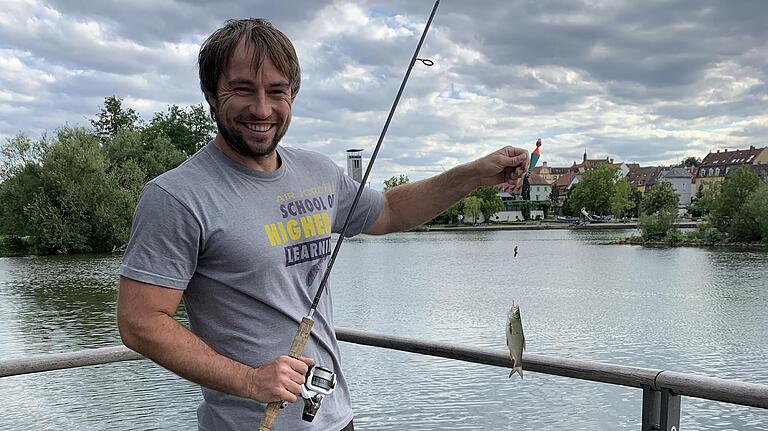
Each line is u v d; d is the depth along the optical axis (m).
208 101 1.77
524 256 44.50
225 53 1.68
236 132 1.69
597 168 95.62
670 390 2.05
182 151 49.72
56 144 38.91
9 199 38.97
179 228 1.63
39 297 22.98
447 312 21.81
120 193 39.22
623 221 91.19
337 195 2.02
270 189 1.78
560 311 22.08
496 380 11.41
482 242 60.97
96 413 9.11
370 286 28.77
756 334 18.03
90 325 18.17
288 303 1.76
